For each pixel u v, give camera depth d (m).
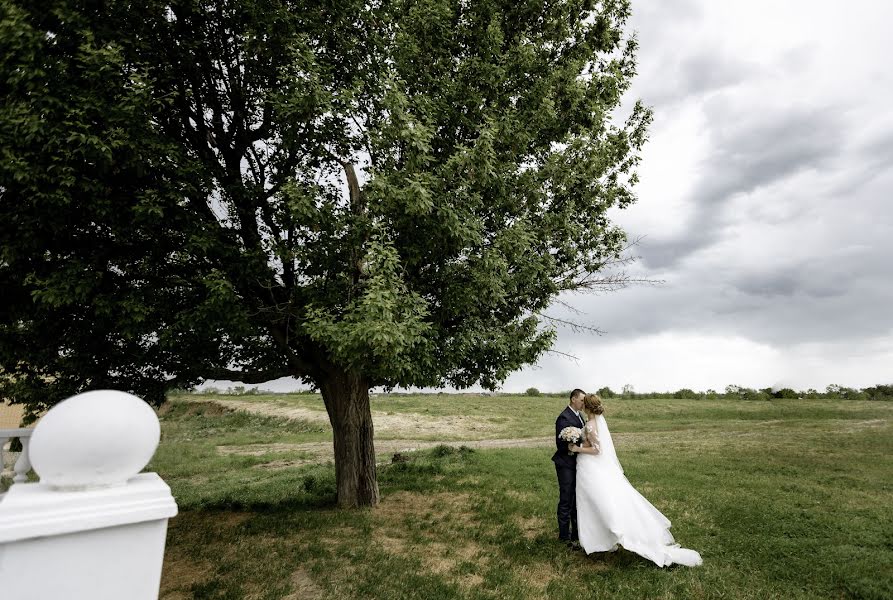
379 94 8.75
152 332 7.82
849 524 8.62
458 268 8.93
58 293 6.22
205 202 8.08
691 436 24.92
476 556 7.32
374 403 45.25
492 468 14.83
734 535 8.07
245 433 34.38
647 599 5.84
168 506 1.75
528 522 9.21
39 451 1.61
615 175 12.66
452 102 9.41
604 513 7.05
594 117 10.49
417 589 6.02
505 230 8.84
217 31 8.00
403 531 8.55
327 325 7.02
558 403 49.38
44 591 1.56
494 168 8.80
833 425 27.08
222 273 7.25
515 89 10.27
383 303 6.75
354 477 10.42
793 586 6.18
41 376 9.02
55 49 6.53
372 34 8.96
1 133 5.68
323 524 8.88
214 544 7.73
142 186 7.12
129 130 6.38
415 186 7.30
